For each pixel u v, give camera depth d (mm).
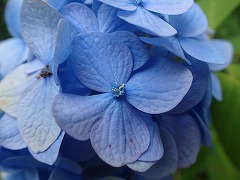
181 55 117
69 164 125
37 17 121
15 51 155
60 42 108
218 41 166
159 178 134
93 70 118
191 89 125
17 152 134
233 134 170
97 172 133
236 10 200
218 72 179
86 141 125
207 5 183
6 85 134
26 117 124
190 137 131
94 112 116
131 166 118
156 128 124
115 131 117
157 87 119
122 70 119
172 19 127
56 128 120
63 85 119
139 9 119
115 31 119
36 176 133
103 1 114
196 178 216
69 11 120
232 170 200
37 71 129
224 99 173
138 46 118
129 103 120
